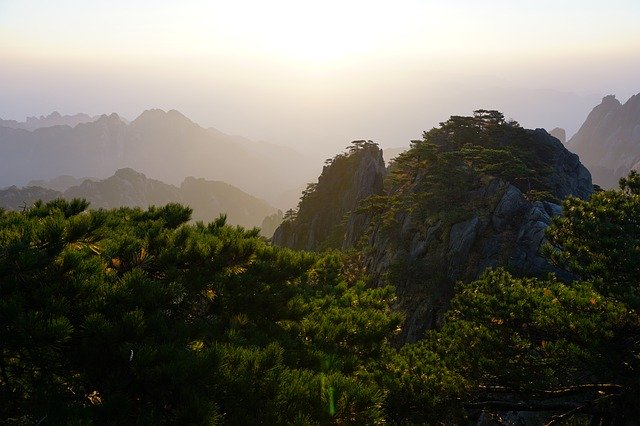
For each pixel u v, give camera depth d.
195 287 7.53
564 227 12.21
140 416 4.51
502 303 11.44
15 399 4.62
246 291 8.84
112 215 10.06
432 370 11.41
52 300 4.83
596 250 10.72
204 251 8.05
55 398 4.63
